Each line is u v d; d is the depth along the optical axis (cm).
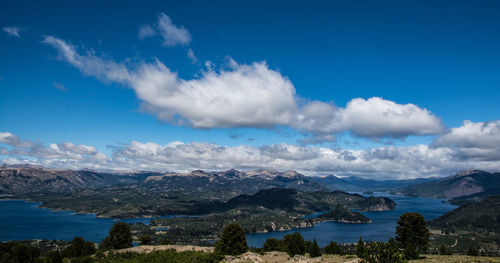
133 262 9131
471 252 14738
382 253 6175
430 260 8538
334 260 9119
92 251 13350
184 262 8769
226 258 9612
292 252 14225
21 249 10494
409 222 11531
